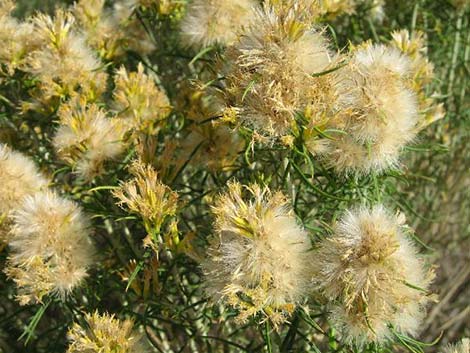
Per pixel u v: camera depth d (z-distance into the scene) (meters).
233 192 0.21
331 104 0.21
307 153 0.22
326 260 0.21
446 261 0.41
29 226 0.23
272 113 0.21
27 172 0.25
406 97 0.22
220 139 0.25
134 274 0.23
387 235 0.20
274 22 0.21
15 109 0.29
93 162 0.25
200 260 0.23
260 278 0.21
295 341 0.26
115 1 0.34
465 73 0.34
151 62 0.34
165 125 0.27
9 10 0.28
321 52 0.21
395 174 0.24
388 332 0.21
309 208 0.26
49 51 0.26
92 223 0.27
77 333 0.23
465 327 0.38
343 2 0.28
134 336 0.24
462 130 0.37
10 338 0.32
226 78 0.22
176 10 0.29
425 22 0.34
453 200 0.40
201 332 0.29
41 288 0.23
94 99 0.27
